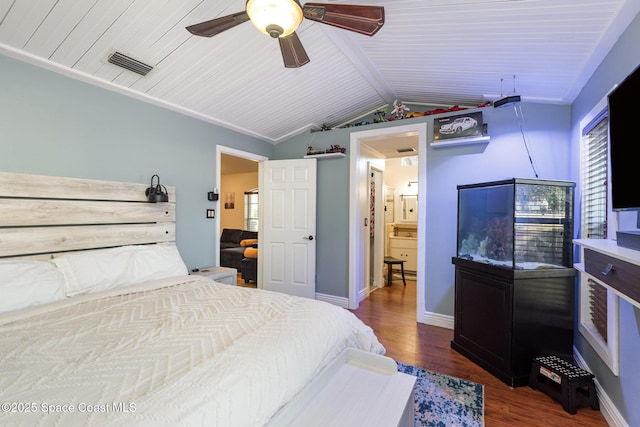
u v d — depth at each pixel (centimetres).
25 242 203
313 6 136
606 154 196
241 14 142
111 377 98
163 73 250
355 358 165
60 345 121
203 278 251
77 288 193
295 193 411
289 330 138
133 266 227
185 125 318
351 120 415
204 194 338
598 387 189
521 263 216
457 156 316
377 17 143
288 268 414
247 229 780
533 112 282
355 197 384
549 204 221
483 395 201
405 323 334
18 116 205
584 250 162
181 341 124
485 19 190
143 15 190
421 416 179
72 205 227
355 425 114
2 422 76
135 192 268
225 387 97
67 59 216
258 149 418
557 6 165
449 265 320
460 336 264
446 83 298
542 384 204
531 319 214
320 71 291
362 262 425
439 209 325
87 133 241
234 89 293
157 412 82
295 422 116
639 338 146
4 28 182
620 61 172
